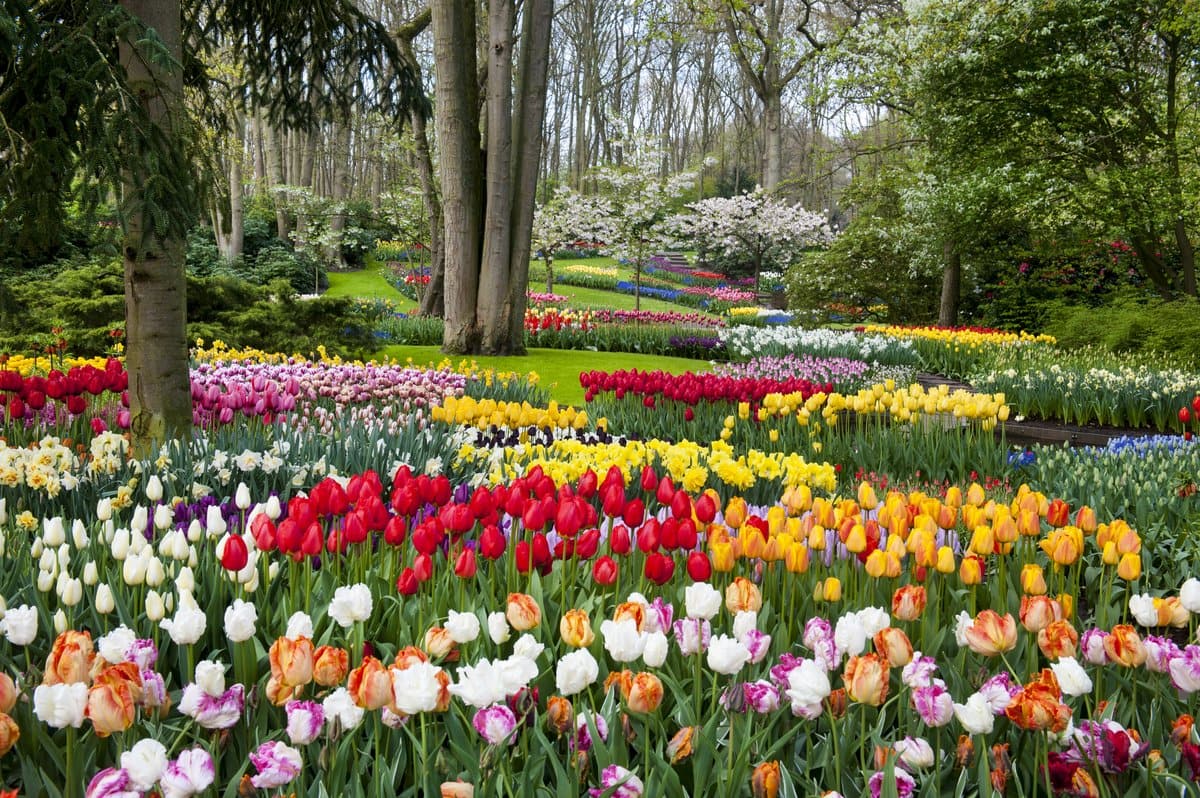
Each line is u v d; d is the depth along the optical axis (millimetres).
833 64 26078
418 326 20156
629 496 5133
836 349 17000
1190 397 10898
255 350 13047
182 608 2428
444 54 16094
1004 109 18875
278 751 1832
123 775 1714
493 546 2945
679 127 65938
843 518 3562
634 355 19172
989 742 2342
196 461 5113
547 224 35031
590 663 2092
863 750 2248
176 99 5793
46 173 5090
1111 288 23734
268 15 8719
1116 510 5602
